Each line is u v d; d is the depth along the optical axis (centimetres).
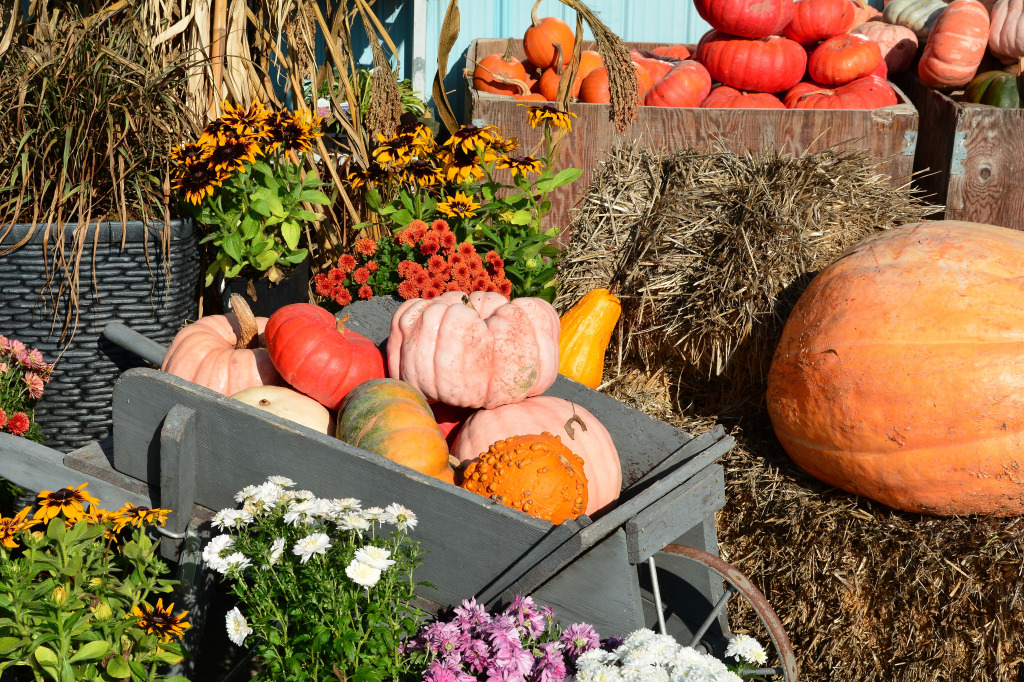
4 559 183
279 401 234
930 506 236
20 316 299
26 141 306
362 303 295
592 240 345
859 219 320
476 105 396
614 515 191
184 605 215
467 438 238
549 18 491
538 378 246
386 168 332
